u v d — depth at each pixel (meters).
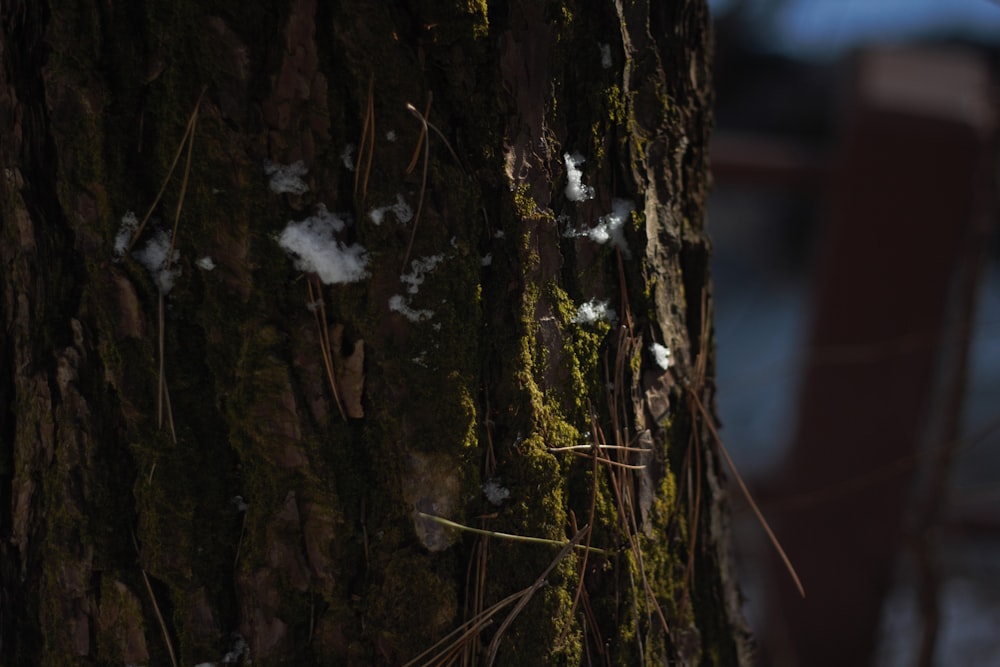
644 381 0.96
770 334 4.68
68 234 0.89
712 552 1.01
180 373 0.90
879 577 1.78
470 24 0.88
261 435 0.90
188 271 0.89
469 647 0.91
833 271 1.70
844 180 1.66
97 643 0.92
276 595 0.91
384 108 0.88
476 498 0.91
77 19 0.87
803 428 1.78
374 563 0.91
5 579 0.94
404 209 0.88
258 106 0.88
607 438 0.94
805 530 1.80
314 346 0.89
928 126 1.59
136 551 0.91
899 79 1.64
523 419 0.91
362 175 0.88
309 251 0.88
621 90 0.93
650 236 0.95
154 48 0.87
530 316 0.91
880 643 1.84
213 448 0.90
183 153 0.88
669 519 0.97
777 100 4.41
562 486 0.92
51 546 0.92
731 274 5.16
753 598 2.02
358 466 0.91
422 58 0.88
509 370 0.91
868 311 1.70
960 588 2.32
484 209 0.90
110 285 0.89
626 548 0.94
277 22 0.87
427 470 0.90
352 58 0.87
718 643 1.01
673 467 0.98
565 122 0.91
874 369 1.72
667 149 0.96
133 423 0.90
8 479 0.94
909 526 1.72
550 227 0.91
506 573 0.91
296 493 0.90
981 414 3.63
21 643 0.94
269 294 0.89
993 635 2.13
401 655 0.91
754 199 5.09
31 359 0.91
